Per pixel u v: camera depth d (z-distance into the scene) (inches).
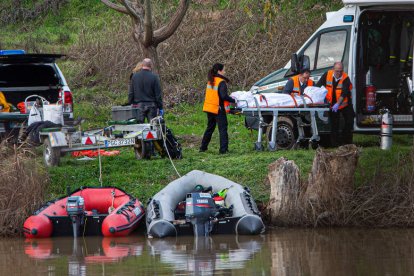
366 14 2032.5
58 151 1814.7
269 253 1328.7
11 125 2005.4
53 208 1560.0
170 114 2564.0
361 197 1578.5
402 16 2034.9
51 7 3892.7
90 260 1305.4
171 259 1294.3
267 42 2822.3
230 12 3046.3
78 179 1739.7
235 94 1946.4
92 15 3747.5
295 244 1403.8
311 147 1957.4
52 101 2154.3
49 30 3708.2
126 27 3134.8
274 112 1914.4
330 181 1569.9
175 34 2972.4
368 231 1525.6
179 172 1756.9
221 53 2876.5
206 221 1505.9
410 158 1673.2
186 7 2417.6
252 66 2773.1
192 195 1512.1
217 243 1430.9
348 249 1350.9
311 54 2065.7
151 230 1493.6
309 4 2997.0
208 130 1973.4
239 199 1560.0
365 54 2044.8
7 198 1578.5
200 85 2753.4
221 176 1683.1
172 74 2859.3
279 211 1574.8
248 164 1788.9
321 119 1995.6
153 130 1850.4
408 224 1553.9
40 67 2156.7
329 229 1547.7
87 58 3085.6
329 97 1961.1
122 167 1813.5
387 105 2046.0
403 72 2032.5
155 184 1713.8
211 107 1945.1
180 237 1504.7
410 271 1178.0
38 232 1512.1
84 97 2797.7
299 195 1585.9
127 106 1935.3
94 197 1605.6
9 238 1541.6
